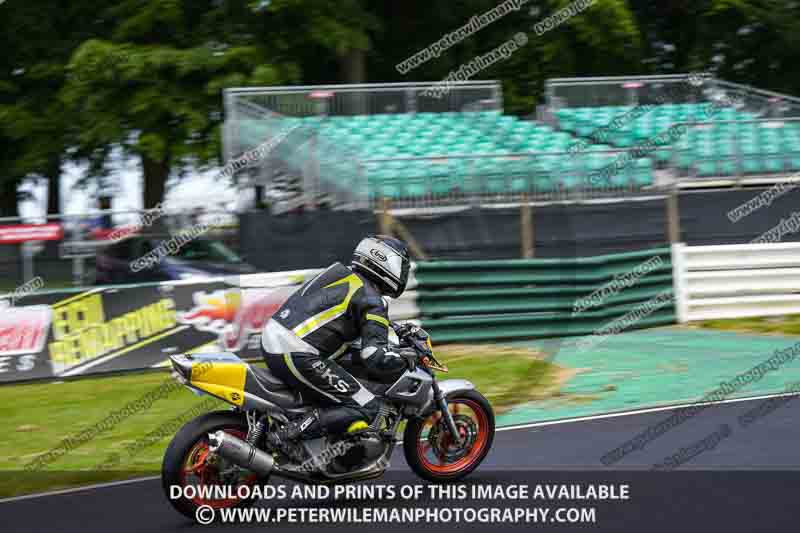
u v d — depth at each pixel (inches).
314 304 680.4
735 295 1475.1
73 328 1211.9
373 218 1411.2
